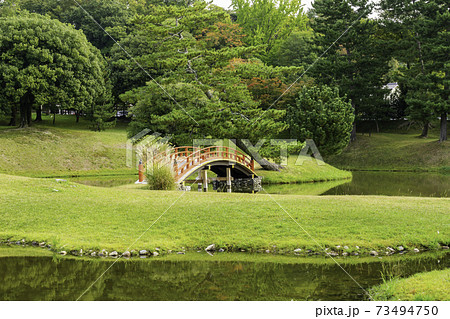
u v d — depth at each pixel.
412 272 10.55
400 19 52.56
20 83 38.53
